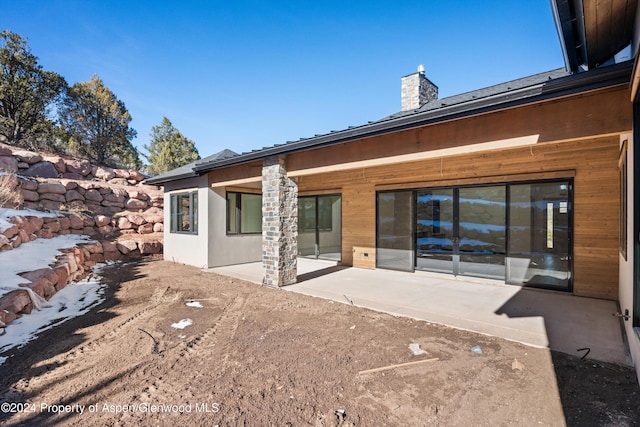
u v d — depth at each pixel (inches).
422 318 192.2
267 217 290.7
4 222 299.9
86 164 599.2
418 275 325.7
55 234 415.2
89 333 175.5
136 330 179.0
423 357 139.4
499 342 155.0
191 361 139.5
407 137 209.5
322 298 240.5
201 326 184.9
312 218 440.1
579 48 178.7
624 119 137.6
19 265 252.1
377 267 362.6
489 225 289.4
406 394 110.7
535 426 92.7
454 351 145.2
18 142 597.0
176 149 1035.9
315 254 436.1
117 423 96.9
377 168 356.5
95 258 421.1
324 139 234.4
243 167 339.0
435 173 316.5
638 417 95.3
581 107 147.3
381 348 149.6
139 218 551.5
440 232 318.7
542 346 149.7
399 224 345.1
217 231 391.5
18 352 151.0
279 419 98.0
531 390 111.8
